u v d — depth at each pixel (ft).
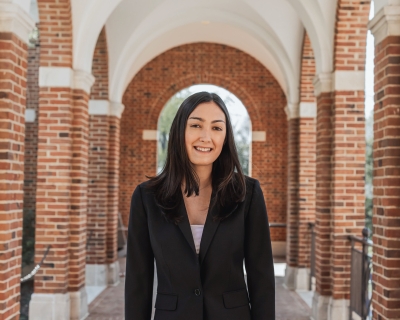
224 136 5.78
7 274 11.80
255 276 5.93
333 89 18.76
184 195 5.96
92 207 26.17
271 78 37.63
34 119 31.78
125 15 24.99
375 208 13.09
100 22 19.42
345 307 18.26
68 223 18.70
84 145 19.51
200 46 37.65
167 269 5.67
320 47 18.94
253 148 37.50
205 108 5.73
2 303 11.57
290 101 26.91
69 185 18.69
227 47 37.68
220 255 5.60
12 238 12.10
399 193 12.28
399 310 12.08
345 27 18.39
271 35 27.20
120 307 21.29
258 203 5.96
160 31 29.09
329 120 19.01
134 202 6.02
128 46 26.32
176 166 5.82
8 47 11.82
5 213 11.71
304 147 26.16
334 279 18.39
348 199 18.49
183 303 5.56
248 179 6.08
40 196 18.44
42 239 18.34
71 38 18.40
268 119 37.52
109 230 26.81
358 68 18.48
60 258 18.26
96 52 25.98
